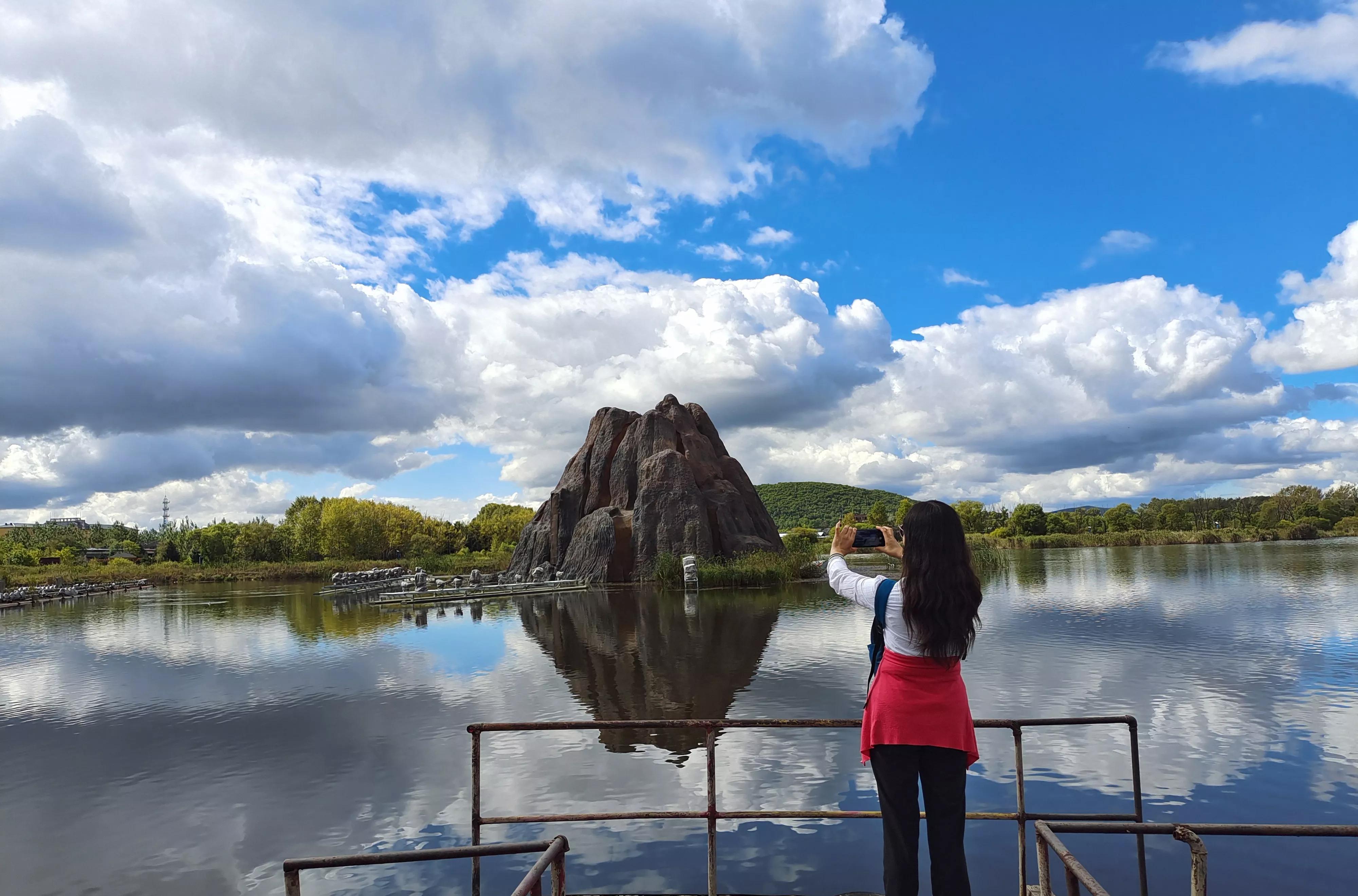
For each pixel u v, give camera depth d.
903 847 2.94
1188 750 8.81
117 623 26.55
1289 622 18.53
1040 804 7.29
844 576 3.30
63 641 22.09
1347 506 90.94
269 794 8.20
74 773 9.16
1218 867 6.04
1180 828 2.57
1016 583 30.81
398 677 14.45
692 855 6.46
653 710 11.10
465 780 8.38
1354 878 5.84
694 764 8.70
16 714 12.48
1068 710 10.62
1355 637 16.28
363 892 6.04
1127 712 10.53
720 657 15.21
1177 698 11.20
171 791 8.41
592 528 38.84
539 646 17.66
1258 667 13.35
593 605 27.08
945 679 2.98
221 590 45.88
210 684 14.60
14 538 96.75
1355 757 8.48
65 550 77.38
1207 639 16.23
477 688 13.05
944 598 2.92
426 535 85.69
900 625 3.02
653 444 41.75
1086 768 8.25
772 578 32.34
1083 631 17.67
